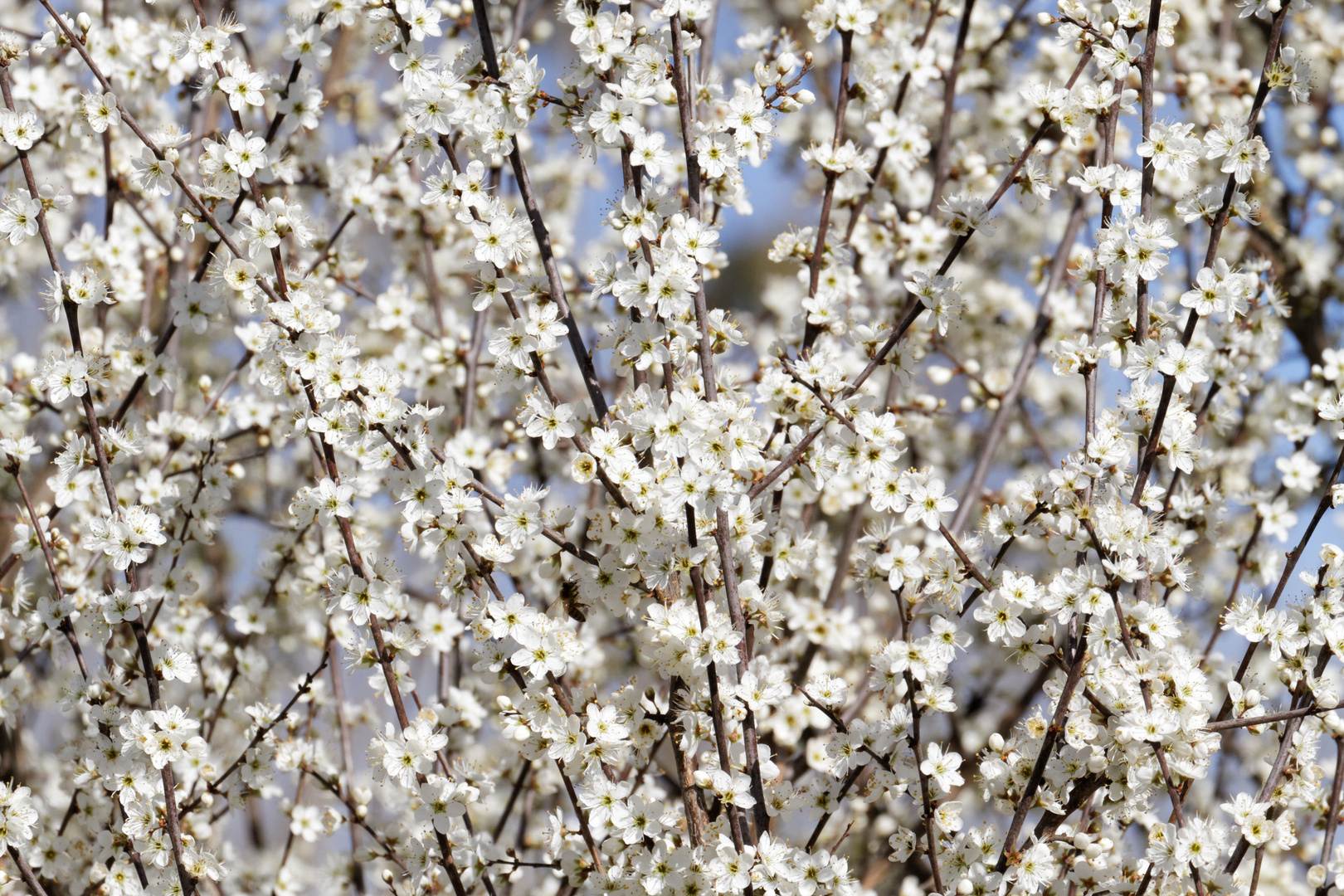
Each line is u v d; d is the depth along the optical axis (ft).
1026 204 11.89
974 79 20.03
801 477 11.79
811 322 11.85
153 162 10.91
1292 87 10.75
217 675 15.72
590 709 10.28
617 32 10.85
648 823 10.25
